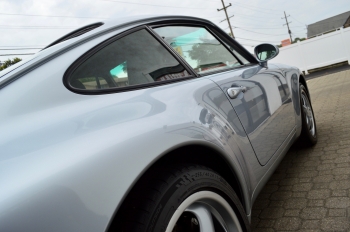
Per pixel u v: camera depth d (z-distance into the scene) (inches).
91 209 35.4
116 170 38.8
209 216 52.4
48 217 32.5
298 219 83.7
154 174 47.2
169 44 71.9
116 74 56.5
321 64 732.7
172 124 50.3
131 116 47.3
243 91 77.4
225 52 92.7
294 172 117.7
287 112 105.9
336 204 85.8
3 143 38.3
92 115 45.3
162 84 61.3
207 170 53.7
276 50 102.7
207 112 60.2
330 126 172.4
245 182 65.0
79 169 36.5
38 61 52.4
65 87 49.1
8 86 47.7
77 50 55.1
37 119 43.2
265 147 80.1
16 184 33.1
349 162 112.7
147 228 40.4
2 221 30.3
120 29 63.7
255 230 84.3
